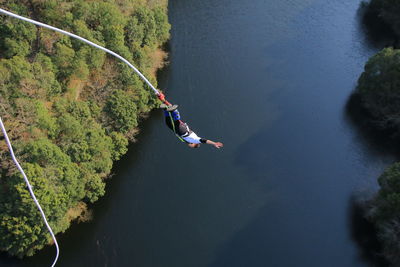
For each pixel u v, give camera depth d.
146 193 33.84
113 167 35.28
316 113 41.41
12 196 26.45
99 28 35.16
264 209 32.94
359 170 36.25
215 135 38.53
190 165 35.97
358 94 43.09
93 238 31.02
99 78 35.19
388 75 38.03
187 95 42.22
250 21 53.31
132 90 36.22
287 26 52.66
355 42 50.59
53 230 28.31
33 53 32.12
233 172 35.53
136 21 38.84
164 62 45.03
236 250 30.36
